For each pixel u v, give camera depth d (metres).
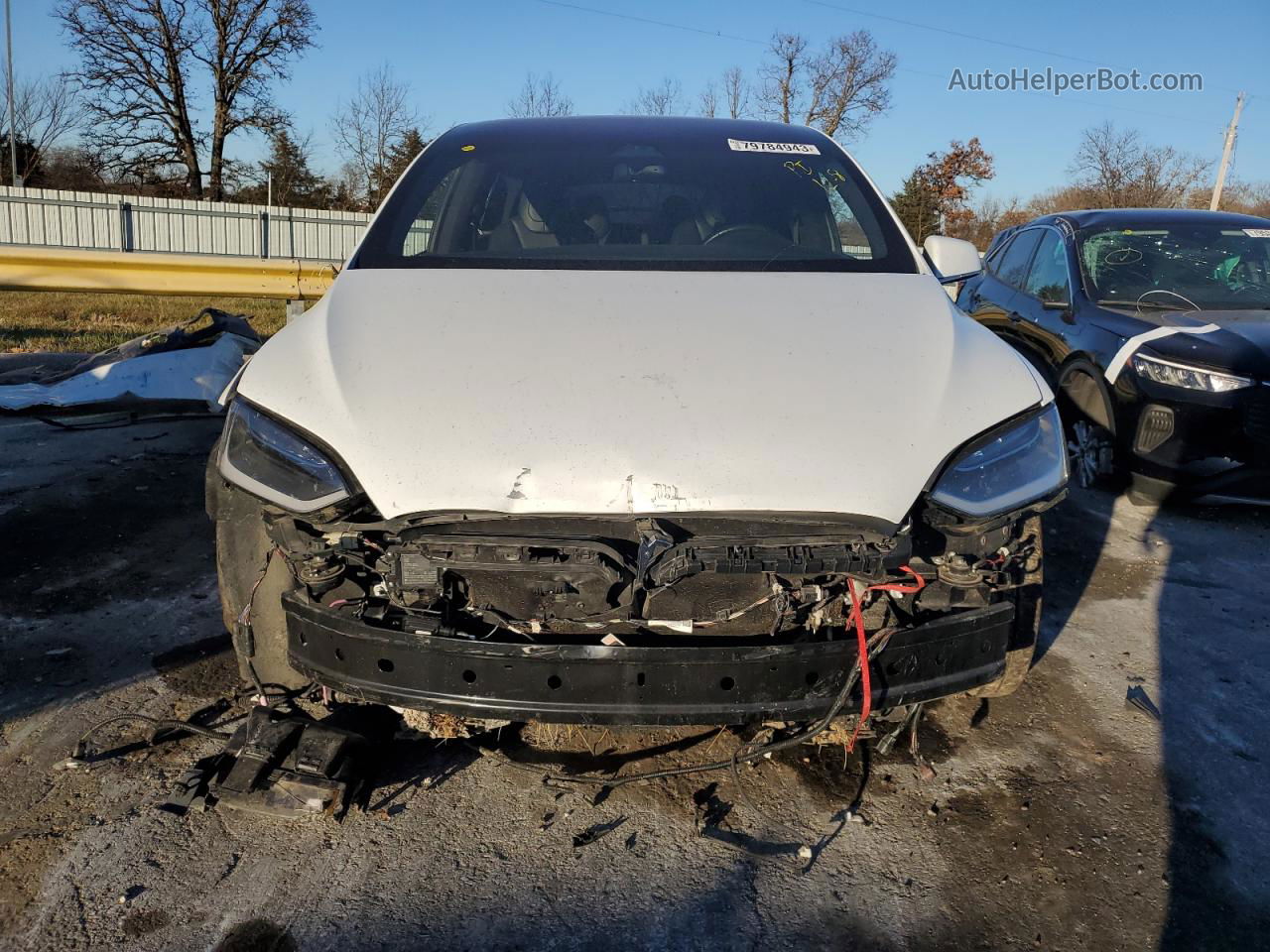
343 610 2.30
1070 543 4.73
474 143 3.65
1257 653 3.55
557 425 2.18
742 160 3.56
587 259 3.01
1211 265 6.07
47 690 3.01
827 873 2.31
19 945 2.03
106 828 2.39
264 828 2.42
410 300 2.65
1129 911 2.21
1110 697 3.18
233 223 22.45
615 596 2.23
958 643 2.31
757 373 2.35
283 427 2.25
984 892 2.27
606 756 2.74
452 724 2.60
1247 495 4.88
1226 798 2.65
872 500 2.12
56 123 43.72
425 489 2.11
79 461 5.59
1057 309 6.26
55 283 7.33
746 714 2.18
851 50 41.88
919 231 41.62
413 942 2.07
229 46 41.22
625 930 2.12
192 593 3.78
